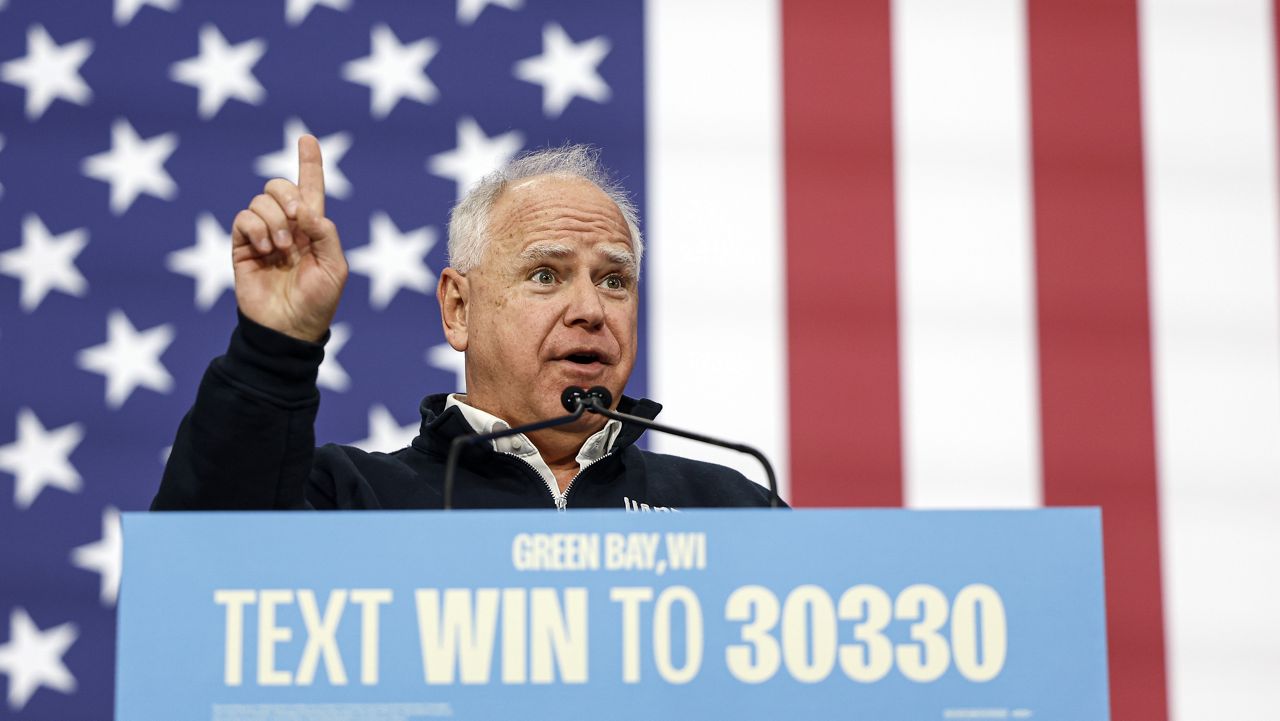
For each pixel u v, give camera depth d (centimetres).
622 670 301
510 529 305
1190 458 901
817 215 903
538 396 567
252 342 429
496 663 300
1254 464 904
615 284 584
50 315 838
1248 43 960
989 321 905
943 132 927
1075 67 947
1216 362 916
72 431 830
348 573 302
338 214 873
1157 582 883
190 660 297
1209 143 945
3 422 823
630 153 899
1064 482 890
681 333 876
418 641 300
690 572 305
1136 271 923
